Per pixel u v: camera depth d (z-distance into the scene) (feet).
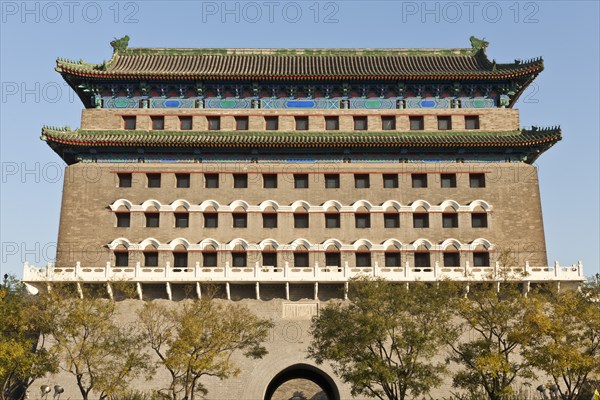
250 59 326.24
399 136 298.56
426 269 276.21
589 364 220.43
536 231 292.40
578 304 231.71
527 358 227.81
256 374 264.93
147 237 288.10
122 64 318.86
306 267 281.95
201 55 326.85
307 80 305.12
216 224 291.38
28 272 269.85
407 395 258.37
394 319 229.66
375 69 317.63
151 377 254.68
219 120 307.17
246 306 273.75
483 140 293.84
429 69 317.83
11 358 229.86
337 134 301.43
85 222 290.15
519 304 232.32
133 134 300.40
